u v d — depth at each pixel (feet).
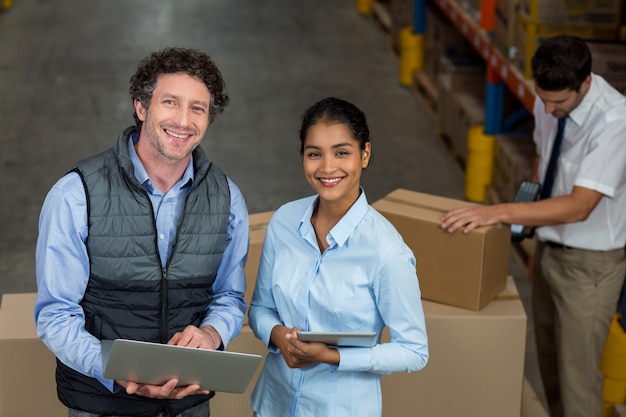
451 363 10.71
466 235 10.39
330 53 28.66
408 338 7.42
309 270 7.57
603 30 15.67
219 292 8.11
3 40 28.73
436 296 10.85
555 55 10.30
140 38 29.35
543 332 12.18
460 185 20.44
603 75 14.44
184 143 7.18
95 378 7.55
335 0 34.24
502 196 18.58
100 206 7.20
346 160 7.20
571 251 11.20
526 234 11.32
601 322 11.28
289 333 7.48
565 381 11.51
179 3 33.24
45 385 10.26
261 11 32.71
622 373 12.07
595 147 10.58
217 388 7.31
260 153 21.75
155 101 7.08
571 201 10.62
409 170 21.03
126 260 7.32
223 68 27.02
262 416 8.11
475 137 19.20
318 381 7.64
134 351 6.75
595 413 11.56
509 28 17.06
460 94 21.03
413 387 10.81
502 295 11.04
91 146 21.72
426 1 25.36
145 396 7.64
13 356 10.08
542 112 11.69
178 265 7.47
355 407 7.64
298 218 7.72
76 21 30.78
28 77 25.80
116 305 7.44
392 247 7.27
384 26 30.48
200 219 7.50
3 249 17.35
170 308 7.54
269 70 27.02
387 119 23.91
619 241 11.11
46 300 7.30
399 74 26.99
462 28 20.85
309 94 25.36
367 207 7.48
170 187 7.48
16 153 21.25
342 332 7.15
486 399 10.87
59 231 7.15
